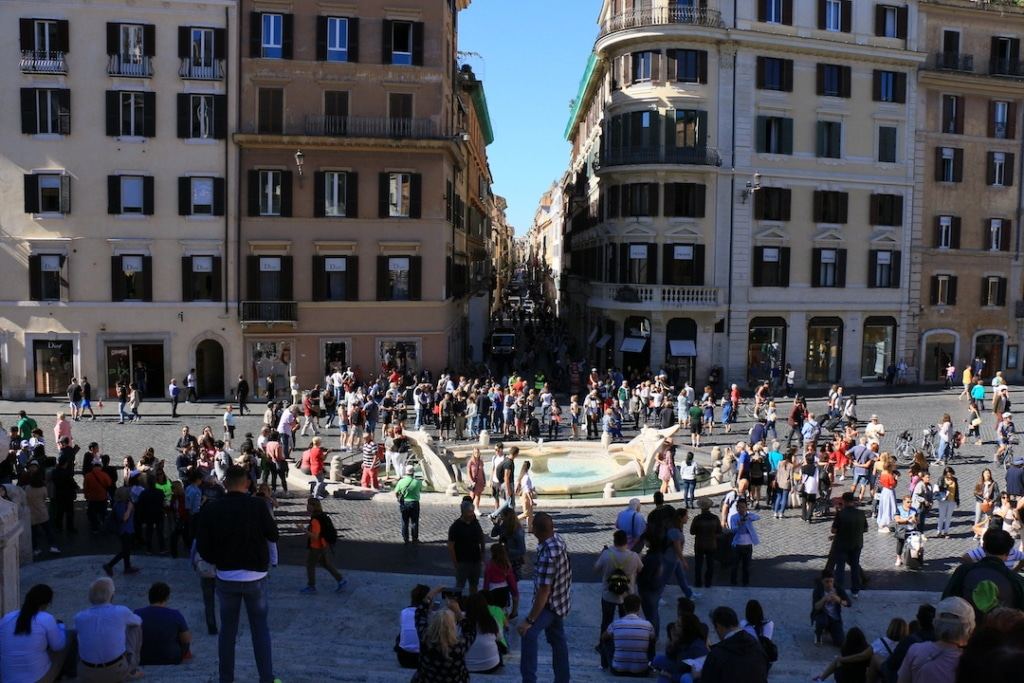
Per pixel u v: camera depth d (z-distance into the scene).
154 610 11.12
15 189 43.50
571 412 38.81
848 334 52.56
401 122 45.72
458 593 12.99
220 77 44.06
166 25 43.72
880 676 10.59
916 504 21.00
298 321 45.84
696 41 48.22
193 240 44.69
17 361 44.34
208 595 13.70
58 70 42.97
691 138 48.84
